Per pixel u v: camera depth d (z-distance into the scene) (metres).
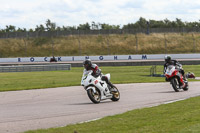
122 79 100.62
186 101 44.91
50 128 27.72
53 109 40.53
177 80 60.31
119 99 50.16
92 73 45.47
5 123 31.39
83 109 40.16
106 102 46.94
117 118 31.95
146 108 38.81
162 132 24.16
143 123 28.52
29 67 165.25
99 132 25.17
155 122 28.78
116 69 166.12
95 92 45.03
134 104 44.38
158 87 69.69
